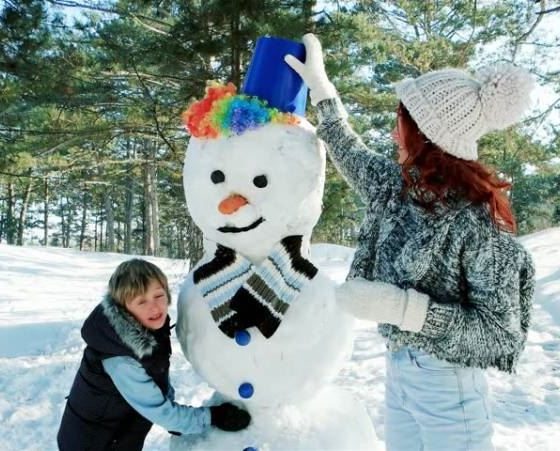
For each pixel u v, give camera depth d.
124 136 10.74
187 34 8.09
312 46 2.55
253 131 2.34
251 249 2.37
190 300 2.42
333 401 2.54
